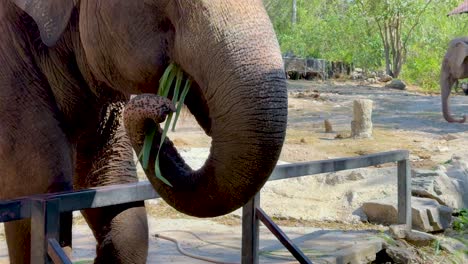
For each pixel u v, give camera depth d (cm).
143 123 273
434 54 4400
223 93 267
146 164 281
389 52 4319
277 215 796
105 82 336
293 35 4397
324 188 871
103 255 379
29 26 357
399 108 2277
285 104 263
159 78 302
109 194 315
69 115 372
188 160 1009
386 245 648
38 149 348
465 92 3050
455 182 864
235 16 273
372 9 4203
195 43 277
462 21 4478
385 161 650
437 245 675
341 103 2342
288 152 1262
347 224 773
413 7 4188
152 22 297
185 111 325
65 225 311
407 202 703
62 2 333
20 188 346
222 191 273
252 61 264
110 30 307
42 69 359
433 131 1669
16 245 351
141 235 380
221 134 269
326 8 4900
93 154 397
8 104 349
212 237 677
